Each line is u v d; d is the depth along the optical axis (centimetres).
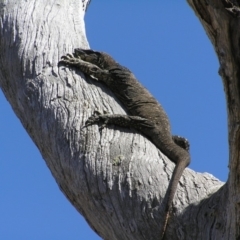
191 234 1010
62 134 1163
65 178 1141
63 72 1288
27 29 1387
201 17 969
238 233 947
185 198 1053
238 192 944
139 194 1055
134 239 1038
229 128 952
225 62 941
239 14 930
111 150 1120
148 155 1122
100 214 1080
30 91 1264
